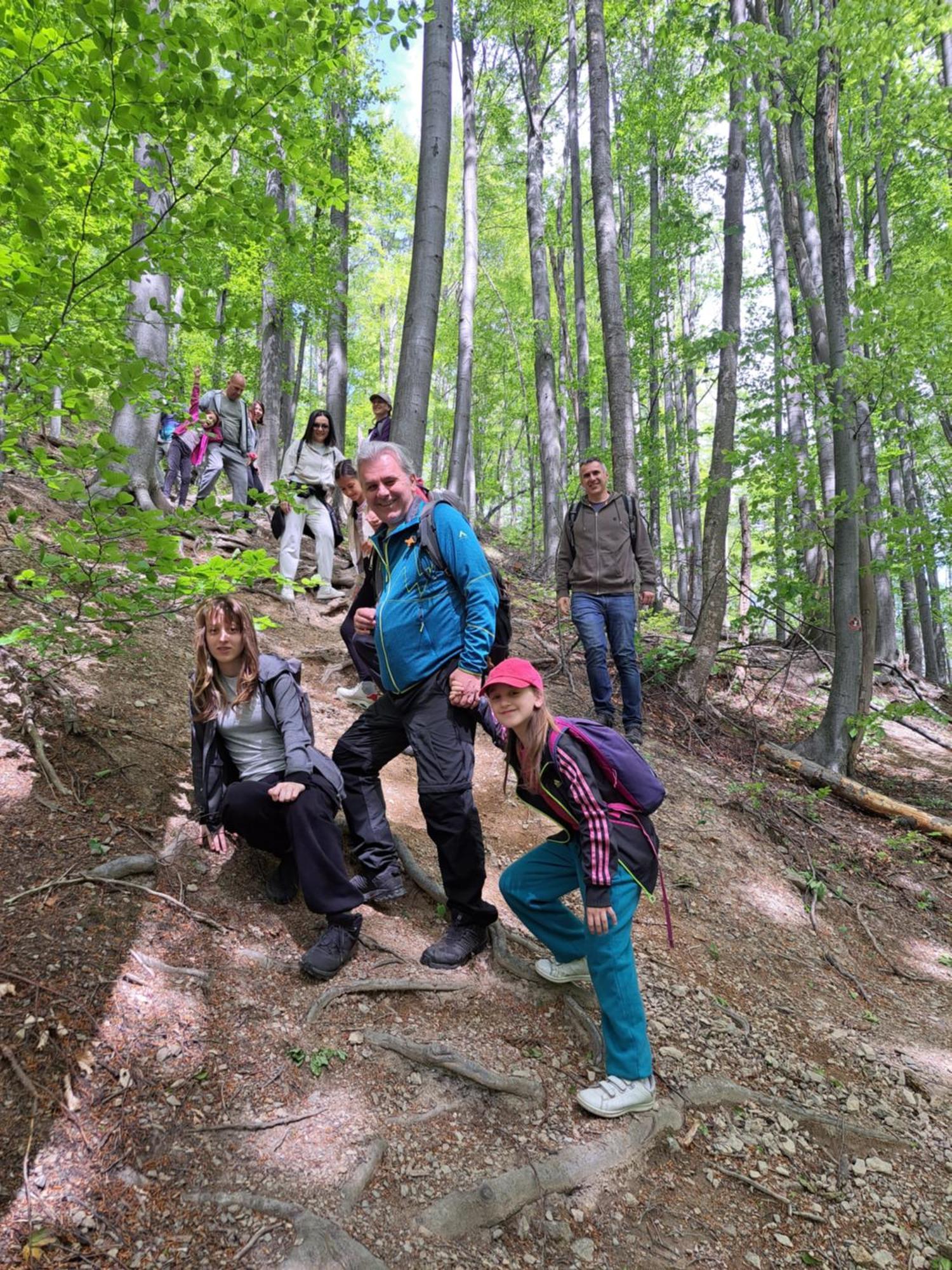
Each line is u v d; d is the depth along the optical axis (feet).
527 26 39.50
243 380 22.81
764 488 24.59
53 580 9.53
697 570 35.47
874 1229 7.30
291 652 17.52
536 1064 7.97
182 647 14.69
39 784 9.32
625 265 42.22
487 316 71.41
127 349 8.85
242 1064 6.91
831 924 13.75
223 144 8.66
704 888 13.35
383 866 9.77
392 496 8.60
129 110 7.34
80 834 8.79
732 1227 6.94
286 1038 7.33
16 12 7.24
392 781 13.39
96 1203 5.42
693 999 9.98
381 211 57.41
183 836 9.51
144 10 6.85
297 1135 6.41
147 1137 5.99
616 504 17.69
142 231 12.01
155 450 19.25
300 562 24.27
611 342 22.74
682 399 60.34
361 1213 5.91
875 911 14.79
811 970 12.00
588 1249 6.35
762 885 14.24
